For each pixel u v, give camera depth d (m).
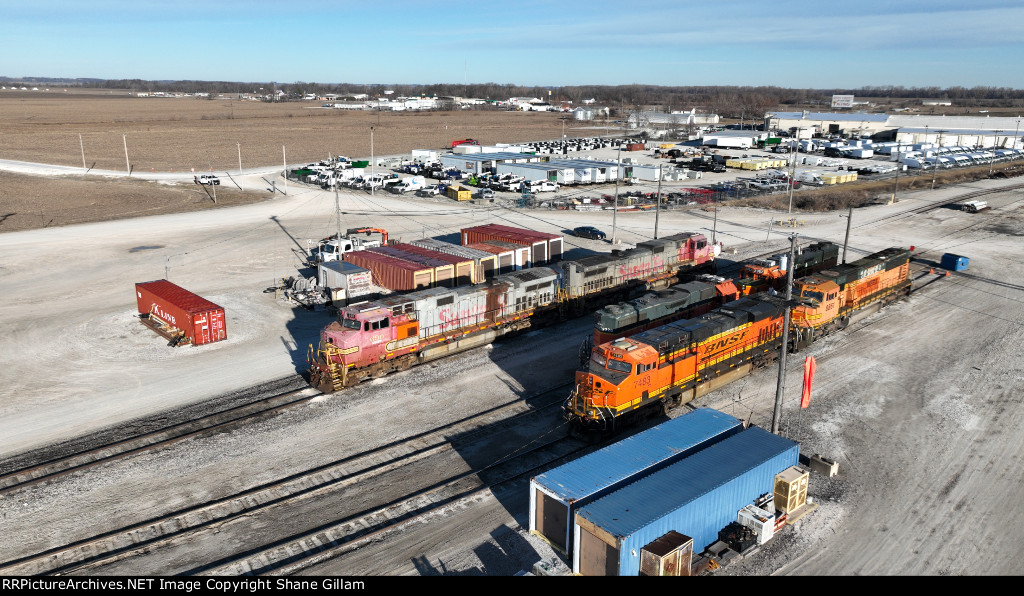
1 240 74.62
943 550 25.12
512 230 67.12
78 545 25.05
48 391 38.69
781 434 34.16
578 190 115.69
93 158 146.12
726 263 68.38
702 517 24.30
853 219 92.81
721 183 121.31
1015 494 28.92
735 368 40.31
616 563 21.89
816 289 45.81
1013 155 165.12
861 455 32.25
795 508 27.16
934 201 106.38
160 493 28.67
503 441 33.44
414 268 52.69
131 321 50.59
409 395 38.50
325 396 38.16
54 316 51.50
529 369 42.47
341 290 51.94
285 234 79.56
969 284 62.66
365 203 101.31
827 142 184.88
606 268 53.47
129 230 80.62
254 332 48.25
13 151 154.12
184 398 37.84
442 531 26.22
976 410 37.12
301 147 173.38
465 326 45.06
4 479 29.53
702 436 28.56
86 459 31.31
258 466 30.86
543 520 25.50
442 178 124.12
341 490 29.03
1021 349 46.44
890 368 43.12
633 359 33.00
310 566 24.02
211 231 80.75
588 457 26.81
